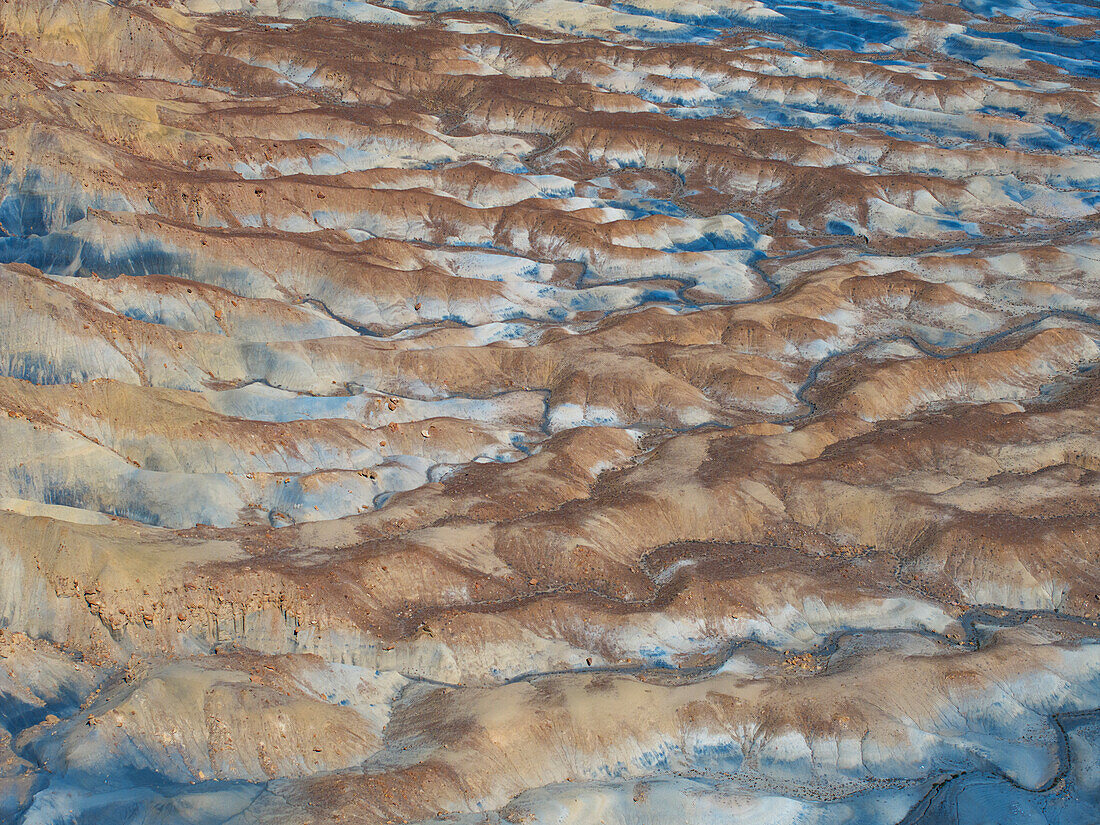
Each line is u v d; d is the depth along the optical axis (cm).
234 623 5078
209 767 4444
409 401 6994
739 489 6197
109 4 11694
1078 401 7319
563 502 6162
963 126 12138
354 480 6147
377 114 11338
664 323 8081
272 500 6025
